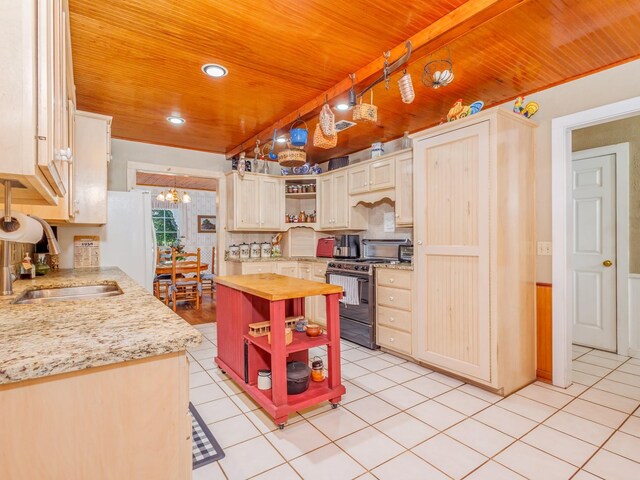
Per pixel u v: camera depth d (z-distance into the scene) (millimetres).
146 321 1095
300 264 4586
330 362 2258
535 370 2664
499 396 2371
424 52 2041
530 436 1889
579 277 3521
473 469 1621
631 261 3199
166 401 925
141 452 896
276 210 4719
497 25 1897
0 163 745
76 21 1839
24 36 769
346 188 4215
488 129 2352
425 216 2793
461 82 2605
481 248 2393
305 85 2619
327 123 2281
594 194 3426
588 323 3455
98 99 2869
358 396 2381
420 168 2826
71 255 3207
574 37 2018
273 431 1956
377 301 3344
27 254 2586
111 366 863
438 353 2695
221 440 1869
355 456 1726
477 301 2420
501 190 2350
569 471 1606
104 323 1068
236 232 4773
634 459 1692
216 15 1811
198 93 2762
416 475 1583
